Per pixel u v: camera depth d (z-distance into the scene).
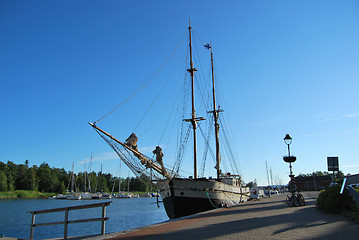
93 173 177.88
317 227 12.99
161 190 32.88
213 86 53.28
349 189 17.25
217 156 49.34
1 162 148.62
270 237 11.18
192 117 42.50
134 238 12.41
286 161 25.58
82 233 31.86
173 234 12.96
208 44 54.81
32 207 79.88
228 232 12.82
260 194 69.38
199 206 31.70
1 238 17.00
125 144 29.66
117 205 94.06
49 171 163.62
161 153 31.75
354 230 11.73
